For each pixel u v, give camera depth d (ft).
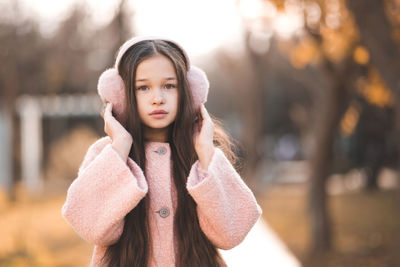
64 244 22.25
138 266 5.35
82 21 34.63
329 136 21.30
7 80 38.04
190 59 5.91
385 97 19.20
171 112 5.61
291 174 64.39
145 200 5.57
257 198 42.65
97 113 52.85
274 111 78.28
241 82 46.26
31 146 48.03
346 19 15.24
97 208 5.26
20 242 19.08
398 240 16.99
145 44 5.65
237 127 88.02
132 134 5.62
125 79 5.60
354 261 19.38
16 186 37.70
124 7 24.11
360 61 16.71
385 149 44.06
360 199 39.29
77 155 44.98
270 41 35.58
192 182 5.37
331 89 20.27
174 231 5.64
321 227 21.61
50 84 42.52
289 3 14.87
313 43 17.16
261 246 21.40
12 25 36.06
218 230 5.45
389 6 13.99
